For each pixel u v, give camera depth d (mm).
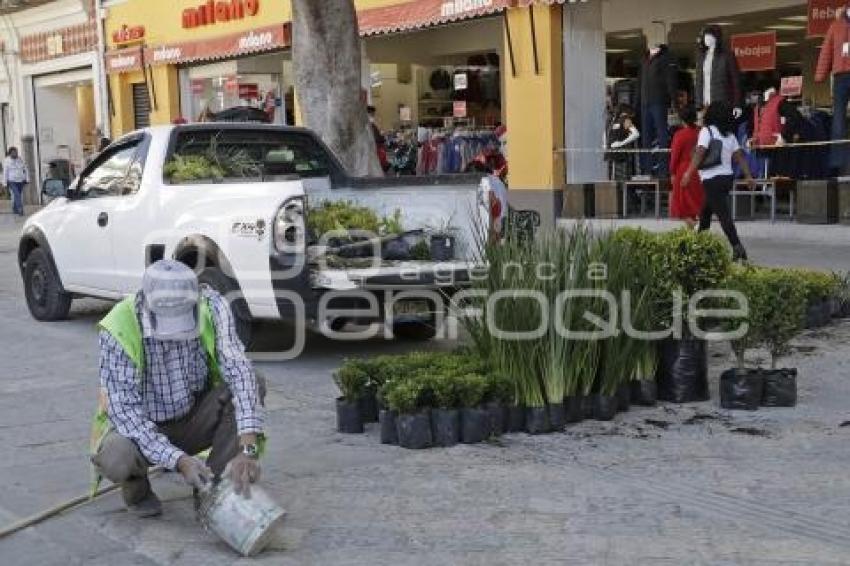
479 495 5215
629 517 4867
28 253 11164
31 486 5629
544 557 4449
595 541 4598
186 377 4805
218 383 4891
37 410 7242
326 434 6410
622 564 4352
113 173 9711
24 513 5219
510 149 16922
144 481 5000
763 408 6645
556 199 16297
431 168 19781
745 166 11414
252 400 4656
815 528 4676
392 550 4578
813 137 14469
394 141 21203
